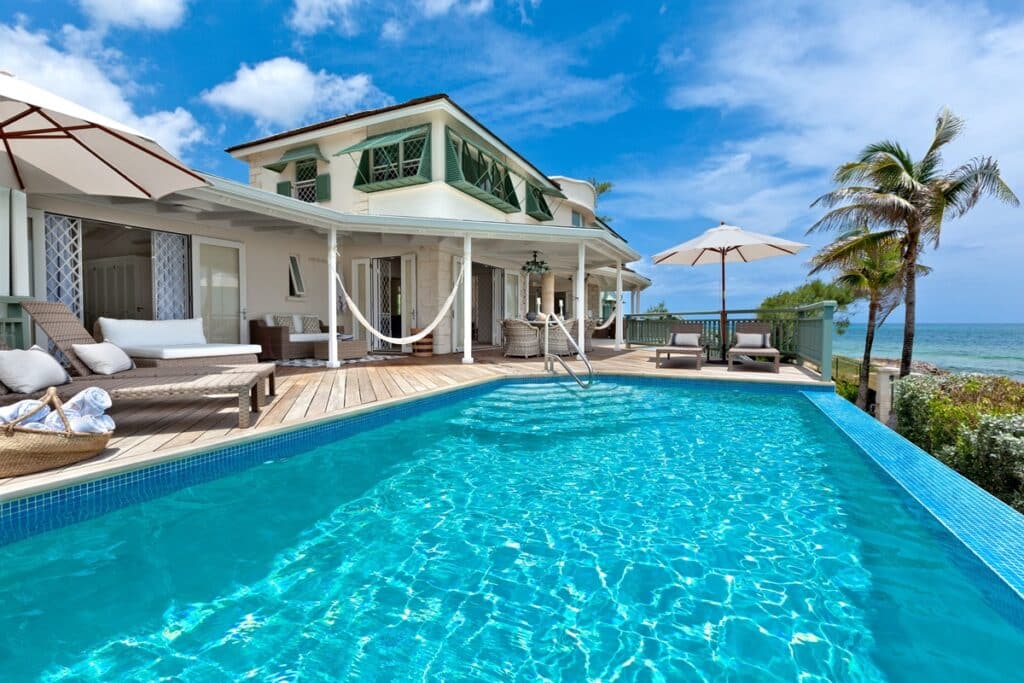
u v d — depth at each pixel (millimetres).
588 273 18516
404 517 3047
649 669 1785
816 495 3359
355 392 5688
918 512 2879
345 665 1809
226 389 3805
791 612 2117
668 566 2479
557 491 3469
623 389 7223
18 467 2689
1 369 3408
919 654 1865
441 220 8164
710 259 11242
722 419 5531
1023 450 3373
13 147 4180
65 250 6465
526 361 9414
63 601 2178
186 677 1743
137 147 3898
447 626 2027
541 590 2283
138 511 3016
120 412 4531
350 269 11617
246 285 8969
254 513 3086
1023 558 2180
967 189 11664
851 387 16062
